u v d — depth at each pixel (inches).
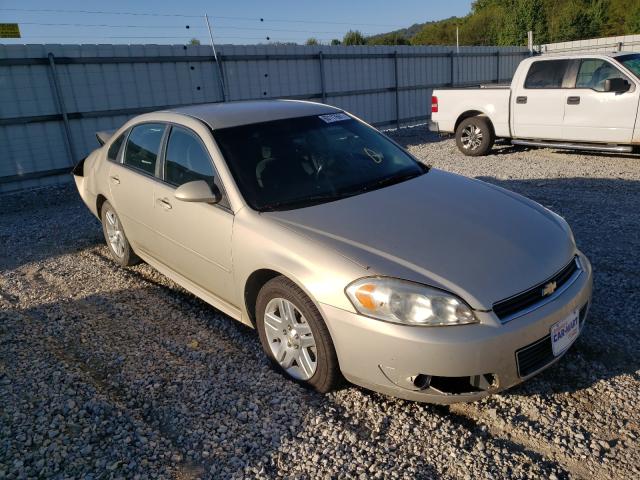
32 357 145.0
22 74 389.4
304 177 144.3
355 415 114.7
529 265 111.3
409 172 156.8
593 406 113.6
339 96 597.9
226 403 120.7
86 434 111.7
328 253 113.3
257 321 133.1
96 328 161.0
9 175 393.1
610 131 351.3
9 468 102.4
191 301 177.9
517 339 102.3
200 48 481.4
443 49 703.7
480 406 116.1
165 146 167.3
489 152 431.2
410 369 102.6
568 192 286.0
